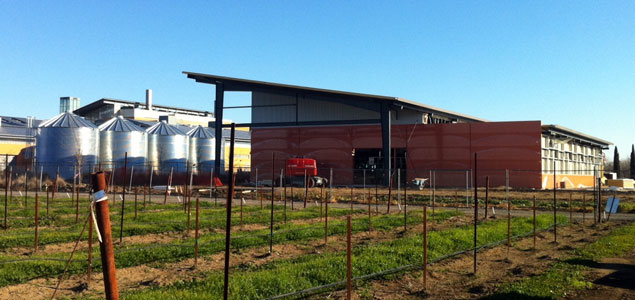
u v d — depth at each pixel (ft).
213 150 220.43
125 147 185.98
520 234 56.59
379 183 178.91
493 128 162.61
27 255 41.68
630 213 90.43
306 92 172.24
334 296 30.19
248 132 297.74
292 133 192.54
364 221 64.85
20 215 70.13
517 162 158.81
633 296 30.35
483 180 162.71
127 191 134.10
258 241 48.32
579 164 214.69
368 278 34.81
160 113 327.67
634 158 294.05
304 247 46.85
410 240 48.21
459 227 61.62
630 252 45.75
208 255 42.19
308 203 102.83
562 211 92.38
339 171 184.34
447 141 168.14
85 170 162.91
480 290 32.09
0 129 227.81
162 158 202.39
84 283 32.78
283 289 30.73
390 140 170.40
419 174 171.53
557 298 29.58
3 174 149.48
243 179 198.39
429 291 32.04
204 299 27.86
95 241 48.83
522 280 34.09
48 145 167.94
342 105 185.78
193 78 174.70
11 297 29.66
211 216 69.31
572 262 40.70
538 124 157.07
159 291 29.43
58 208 79.30
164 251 41.91
